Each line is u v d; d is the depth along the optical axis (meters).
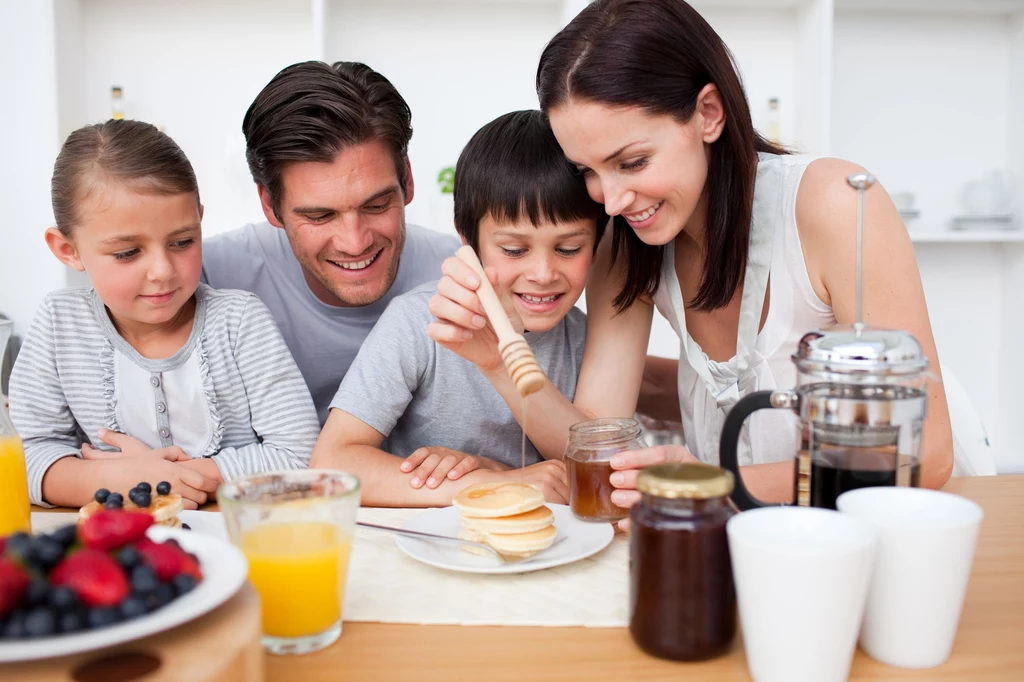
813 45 2.50
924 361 0.71
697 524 0.66
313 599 0.69
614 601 0.78
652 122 1.08
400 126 1.48
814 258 1.21
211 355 1.45
